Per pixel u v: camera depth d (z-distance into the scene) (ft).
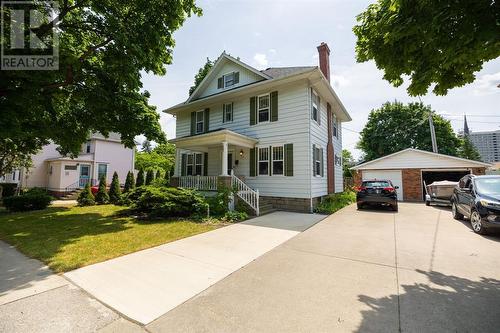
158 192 30.35
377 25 11.74
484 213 20.29
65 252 16.24
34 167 68.18
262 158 41.45
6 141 34.17
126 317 8.47
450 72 12.44
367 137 108.27
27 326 7.85
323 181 43.75
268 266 13.52
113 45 22.84
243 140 39.42
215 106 48.98
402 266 13.37
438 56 11.32
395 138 100.78
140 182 63.05
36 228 24.80
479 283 11.07
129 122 31.99
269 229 23.48
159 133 34.22
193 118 52.60
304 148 36.94
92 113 32.07
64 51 23.43
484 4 8.85
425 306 9.05
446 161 53.21
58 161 70.49
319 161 42.42
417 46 11.46
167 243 18.53
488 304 9.15
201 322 8.14
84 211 38.63
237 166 44.37
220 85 50.42
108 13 22.61
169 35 26.53
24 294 10.19
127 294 10.23
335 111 54.70
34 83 21.98
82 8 23.56
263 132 41.39
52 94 26.96
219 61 49.80
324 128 46.14
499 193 21.30
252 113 43.11
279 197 38.68
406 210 36.83
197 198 30.89
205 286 10.99
